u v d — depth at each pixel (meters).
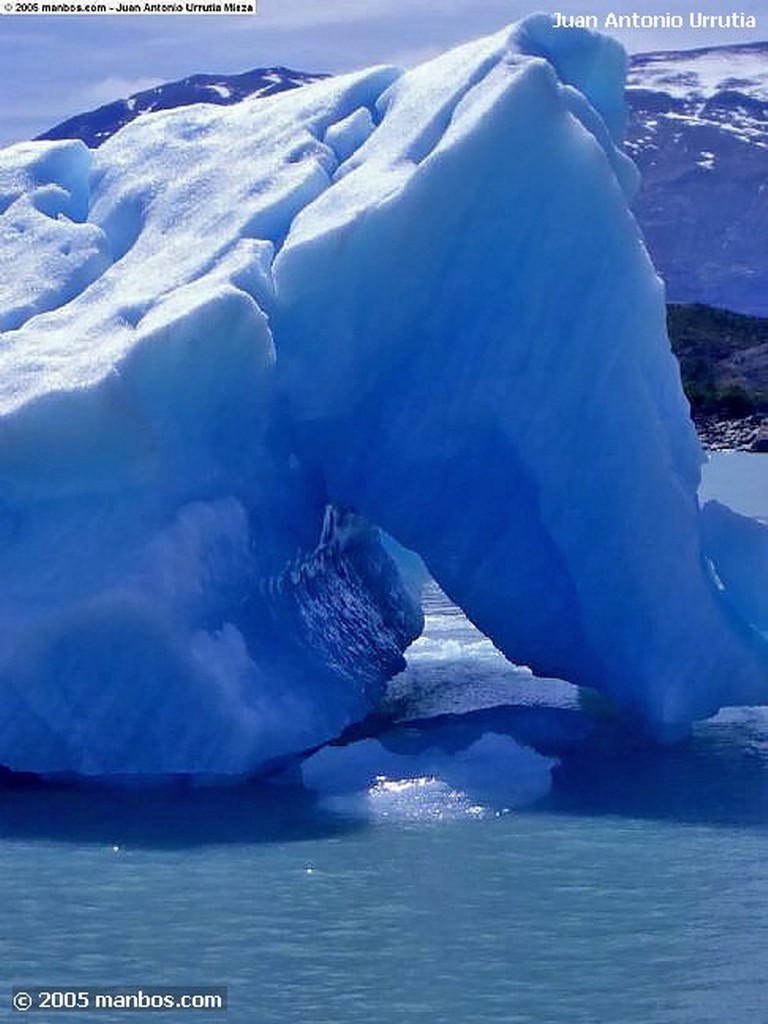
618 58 17.48
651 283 15.38
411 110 16.44
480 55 16.62
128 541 14.13
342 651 16.39
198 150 17.31
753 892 11.69
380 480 15.93
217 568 14.55
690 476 16.02
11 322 15.71
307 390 15.60
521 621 15.80
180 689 14.02
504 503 15.66
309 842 12.73
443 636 20.91
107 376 14.07
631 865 12.27
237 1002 10.02
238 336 14.52
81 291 16.17
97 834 12.94
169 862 12.33
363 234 15.18
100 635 13.88
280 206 16.00
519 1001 10.02
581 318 15.38
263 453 15.45
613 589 15.44
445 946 10.81
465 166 15.09
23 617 13.84
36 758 14.22
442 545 15.86
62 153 17.86
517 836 12.90
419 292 15.44
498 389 15.48
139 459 14.26
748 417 80.12
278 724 14.31
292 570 15.83
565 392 15.41
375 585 18.75
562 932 11.01
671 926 11.12
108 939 10.91
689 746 15.55
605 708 16.84
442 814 13.48
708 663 15.48
